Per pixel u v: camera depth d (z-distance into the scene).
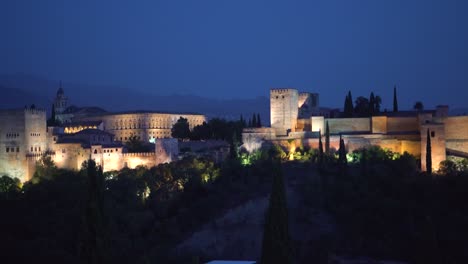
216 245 150.50
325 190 160.00
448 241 133.88
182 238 153.12
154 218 163.62
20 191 174.12
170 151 198.25
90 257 96.38
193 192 171.25
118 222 152.88
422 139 172.62
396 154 177.75
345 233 144.25
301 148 191.88
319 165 170.12
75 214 147.00
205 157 196.62
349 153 181.25
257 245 148.38
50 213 153.62
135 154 199.00
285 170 173.00
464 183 152.00
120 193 167.00
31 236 142.50
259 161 180.50
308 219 150.00
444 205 148.50
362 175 164.88
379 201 150.50
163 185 176.38
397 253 135.88
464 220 140.75
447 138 179.50
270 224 95.75
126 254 136.25
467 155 173.25
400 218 144.62
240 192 164.75
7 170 192.62
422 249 130.75
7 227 143.38
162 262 138.38
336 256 137.00
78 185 167.12
